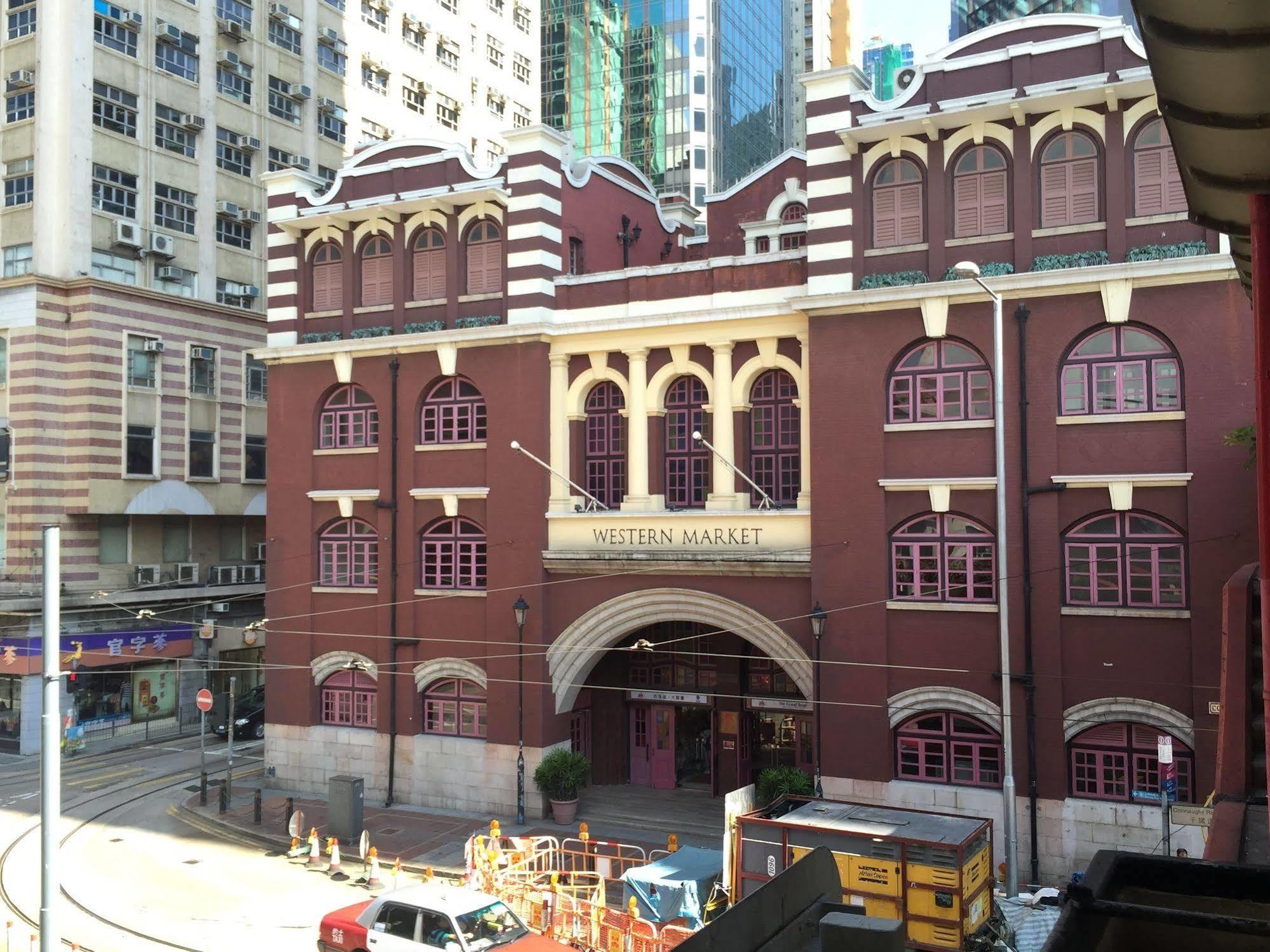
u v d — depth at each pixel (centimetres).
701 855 2120
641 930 1912
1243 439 2084
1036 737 2364
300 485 3291
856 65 2653
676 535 2809
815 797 2159
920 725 2516
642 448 2900
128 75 4247
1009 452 2420
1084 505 2367
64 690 3950
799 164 3641
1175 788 2161
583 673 2969
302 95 5050
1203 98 481
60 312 4022
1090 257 2358
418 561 3125
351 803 2717
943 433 2500
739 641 3089
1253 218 573
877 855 1855
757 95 11144
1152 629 2297
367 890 2400
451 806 3030
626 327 2880
